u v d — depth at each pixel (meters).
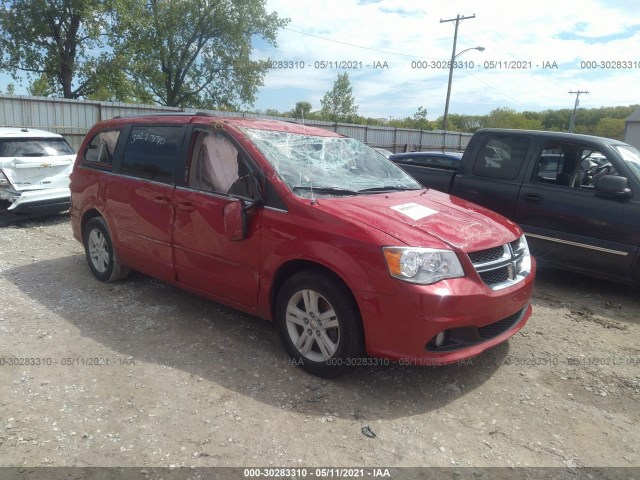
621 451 2.86
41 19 24.02
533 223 5.80
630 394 3.48
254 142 3.88
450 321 3.06
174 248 4.29
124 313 4.54
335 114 35.47
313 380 3.46
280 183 3.60
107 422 2.93
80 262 6.13
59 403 3.11
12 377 3.39
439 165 7.23
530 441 2.92
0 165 8.07
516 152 6.10
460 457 2.74
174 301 4.86
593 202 5.38
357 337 3.24
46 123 15.58
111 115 17.14
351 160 4.46
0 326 4.18
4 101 14.58
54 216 9.38
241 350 3.87
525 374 3.70
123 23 24.84
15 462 2.57
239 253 3.76
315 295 3.38
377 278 3.07
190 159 4.23
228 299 3.97
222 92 32.28
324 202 3.50
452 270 3.14
